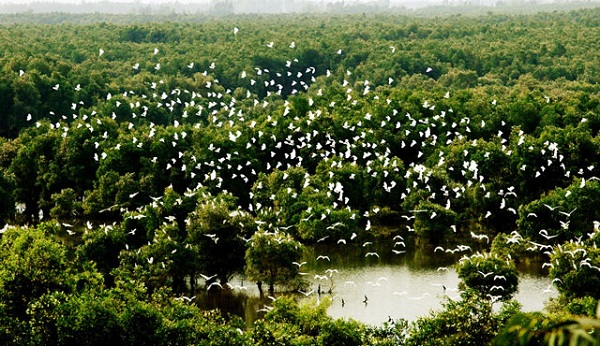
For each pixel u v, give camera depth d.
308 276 92.25
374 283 89.00
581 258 75.38
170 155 124.62
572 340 10.19
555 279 76.56
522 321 11.36
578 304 57.75
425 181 111.94
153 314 52.22
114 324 50.91
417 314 78.12
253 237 84.75
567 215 90.56
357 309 79.69
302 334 59.44
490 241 106.31
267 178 117.50
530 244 97.06
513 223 110.00
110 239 84.56
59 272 59.91
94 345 50.16
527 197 111.19
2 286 56.84
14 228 70.06
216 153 121.75
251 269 84.00
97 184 121.62
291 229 106.75
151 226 89.81
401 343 56.06
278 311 63.66
